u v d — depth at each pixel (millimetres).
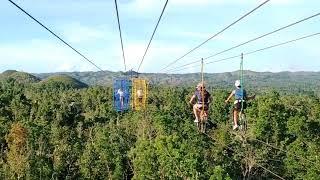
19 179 100500
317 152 90875
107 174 105312
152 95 170000
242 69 25297
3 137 133250
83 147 120812
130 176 108875
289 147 93812
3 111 161750
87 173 104250
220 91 132375
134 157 102125
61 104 184750
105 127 137250
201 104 27250
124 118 153375
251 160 91062
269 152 95812
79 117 167750
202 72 27125
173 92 167750
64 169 104938
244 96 25812
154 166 87938
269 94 116000
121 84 63844
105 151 105312
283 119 100312
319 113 125312
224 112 128000
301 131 99188
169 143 87188
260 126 98688
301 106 134875
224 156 93312
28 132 119312
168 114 122875
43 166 100312
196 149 89125
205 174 81875
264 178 93875
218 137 99188
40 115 163375
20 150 111125
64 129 131875
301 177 88188
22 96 181500
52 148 119312
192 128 103812
